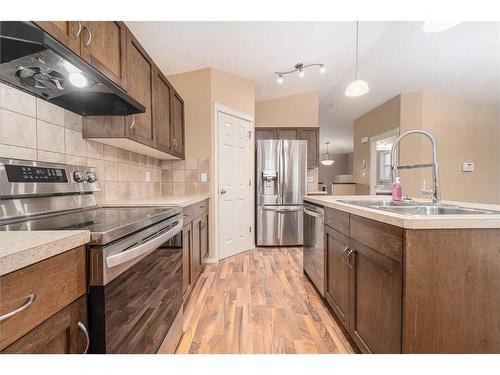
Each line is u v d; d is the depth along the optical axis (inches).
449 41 115.1
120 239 34.3
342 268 62.9
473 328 38.7
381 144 208.8
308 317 71.2
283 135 164.2
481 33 108.4
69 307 26.0
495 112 174.1
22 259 20.2
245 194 140.2
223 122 126.3
